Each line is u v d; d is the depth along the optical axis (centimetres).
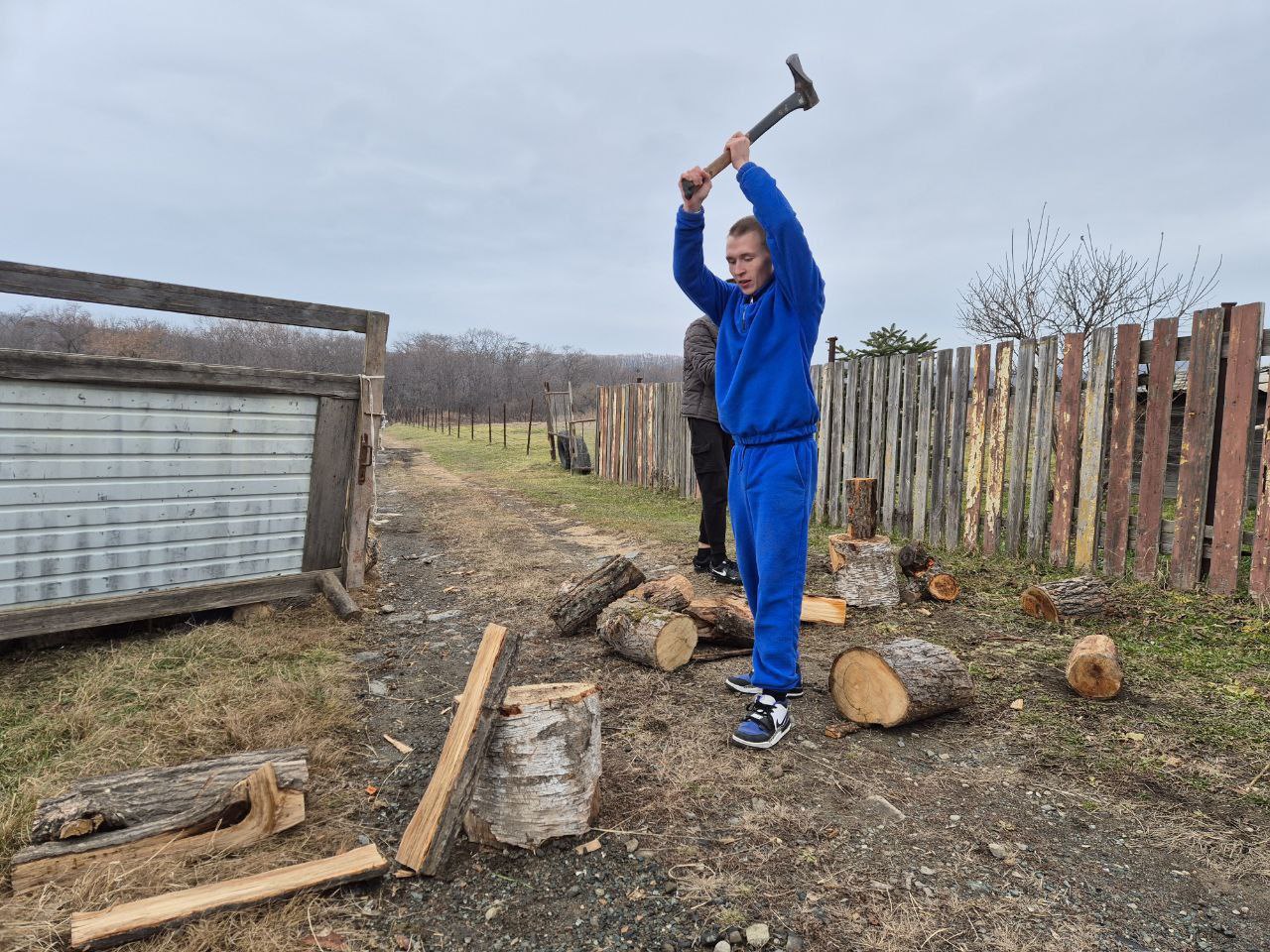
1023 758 261
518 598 503
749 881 194
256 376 426
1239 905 182
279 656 369
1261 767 248
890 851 207
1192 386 455
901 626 417
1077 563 525
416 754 274
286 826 215
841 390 754
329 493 467
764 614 273
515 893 192
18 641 372
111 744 265
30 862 186
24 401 361
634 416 1229
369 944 173
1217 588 447
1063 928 174
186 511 414
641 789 242
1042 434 554
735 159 258
